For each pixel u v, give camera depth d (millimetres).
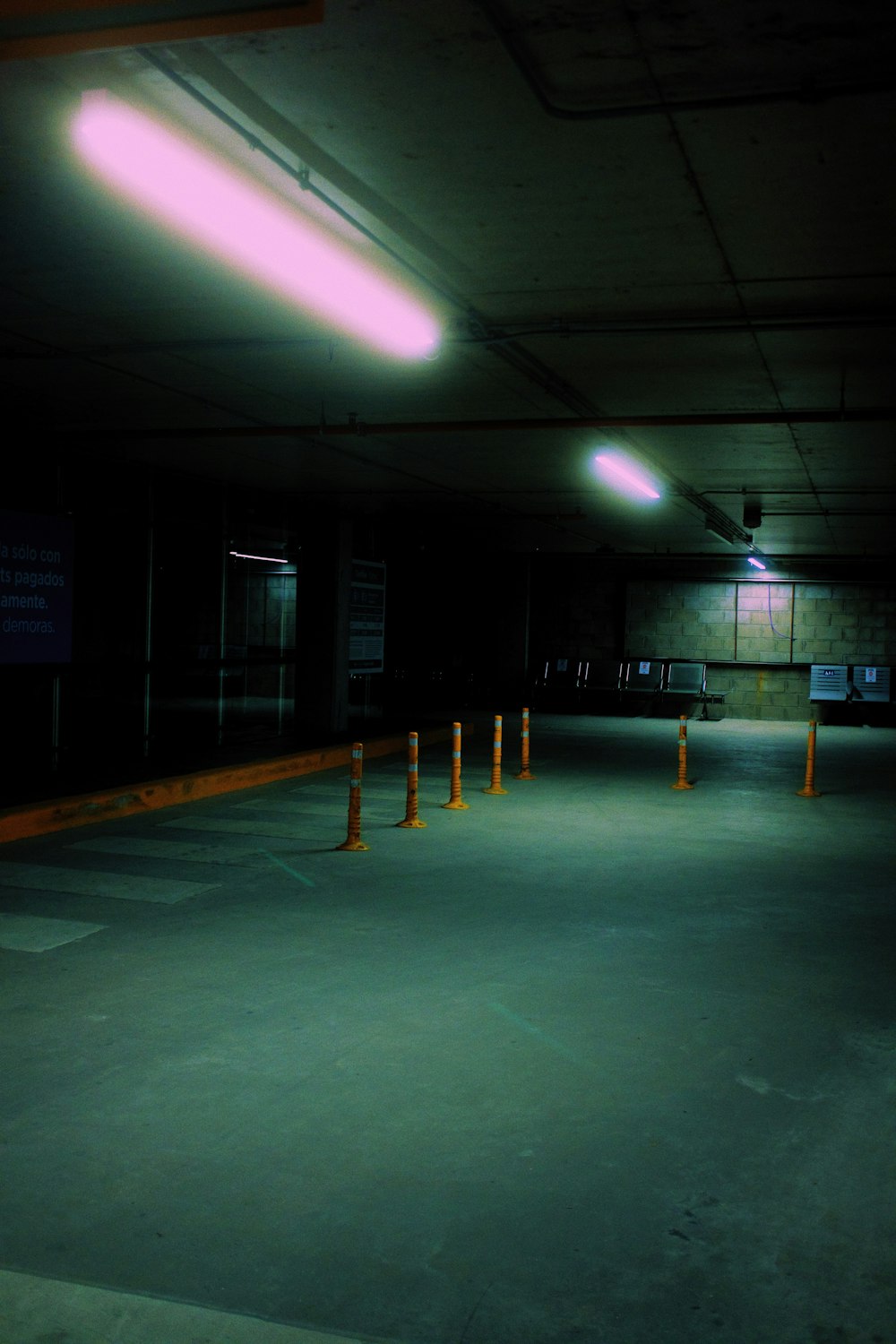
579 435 11891
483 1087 4625
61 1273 3205
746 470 13898
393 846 10156
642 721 26625
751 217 5625
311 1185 3754
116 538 15531
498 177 5188
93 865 9016
